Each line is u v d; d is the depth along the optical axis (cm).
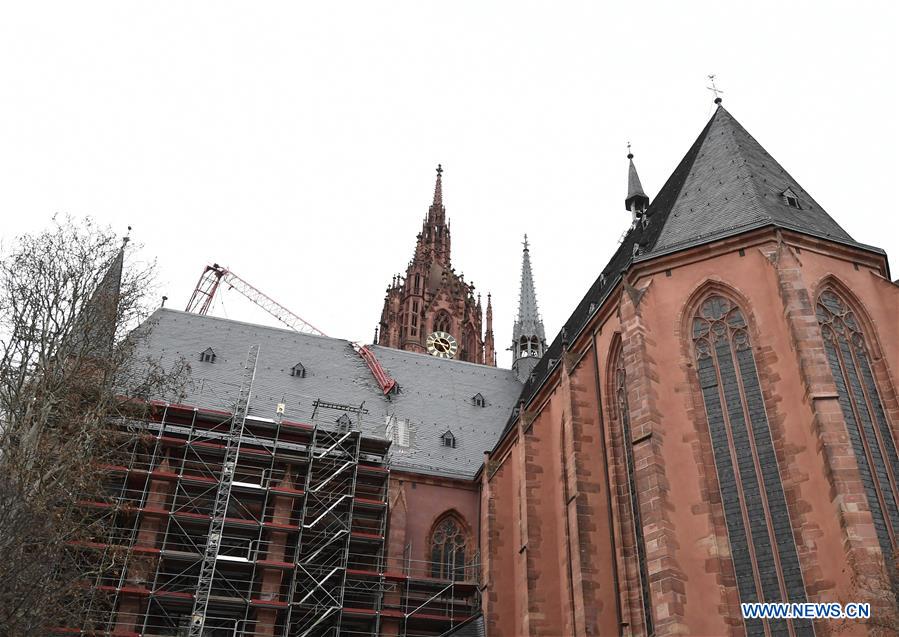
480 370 7400
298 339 6831
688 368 3481
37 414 3541
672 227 4159
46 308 3794
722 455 3250
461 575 5356
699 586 3011
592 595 3609
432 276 10175
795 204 4034
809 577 2844
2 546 2942
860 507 2783
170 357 6053
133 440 4291
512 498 5088
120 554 3691
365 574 4884
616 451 3878
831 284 3550
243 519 4941
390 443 5481
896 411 3306
